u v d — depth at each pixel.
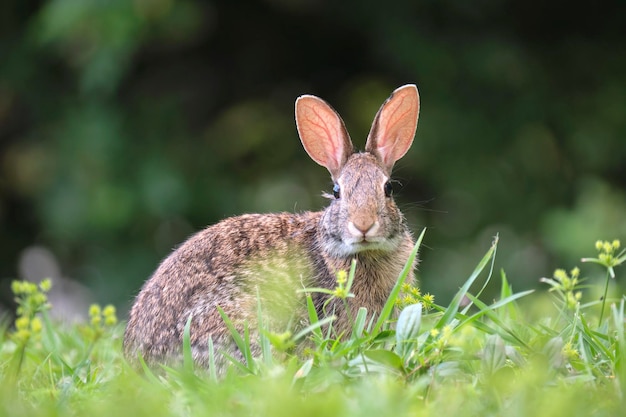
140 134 15.83
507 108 16.12
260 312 6.79
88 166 15.43
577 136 16.12
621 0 17.08
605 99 16.39
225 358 7.39
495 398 5.58
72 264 17.12
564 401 5.18
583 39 16.95
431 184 15.94
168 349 7.59
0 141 16.92
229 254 7.97
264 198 16.44
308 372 6.05
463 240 16.16
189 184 15.67
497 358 6.08
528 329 7.41
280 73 17.30
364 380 5.83
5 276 17.62
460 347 6.34
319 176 16.58
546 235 15.30
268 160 16.73
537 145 16.30
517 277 15.66
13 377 6.50
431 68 15.89
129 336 7.89
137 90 16.50
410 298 7.18
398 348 6.37
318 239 8.20
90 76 14.74
